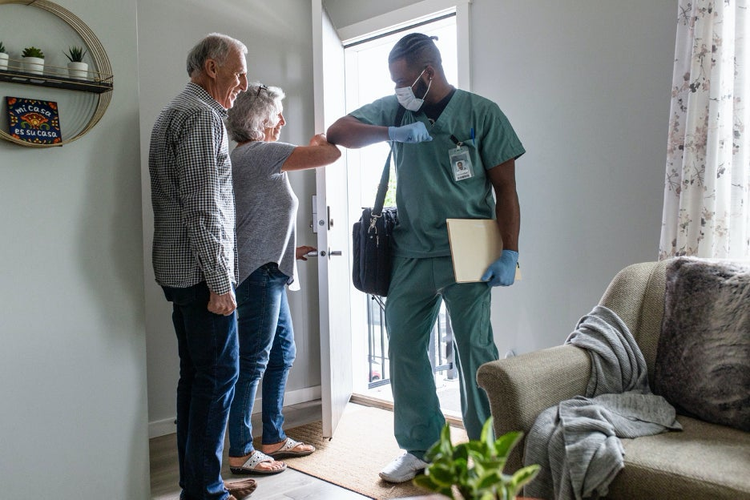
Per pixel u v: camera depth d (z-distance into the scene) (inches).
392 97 96.4
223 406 82.4
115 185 82.4
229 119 100.6
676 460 54.9
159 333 122.0
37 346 76.4
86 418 80.1
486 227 89.6
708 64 85.7
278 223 99.1
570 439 59.6
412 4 132.8
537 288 114.8
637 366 72.5
